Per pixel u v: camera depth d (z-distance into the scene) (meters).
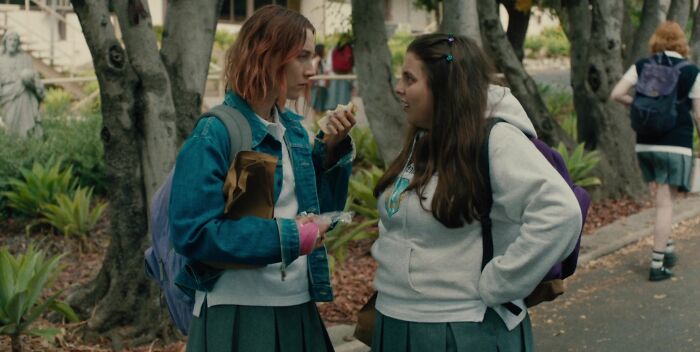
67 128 10.84
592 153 9.23
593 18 9.29
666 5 10.38
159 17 23.17
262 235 2.32
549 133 9.41
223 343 2.50
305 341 2.63
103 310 4.93
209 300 2.53
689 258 6.93
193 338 2.60
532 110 9.45
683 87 6.01
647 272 6.54
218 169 2.37
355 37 8.77
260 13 2.46
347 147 2.80
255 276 2.50
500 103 2.55
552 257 2.39
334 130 2.73
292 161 2.61
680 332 5.09
